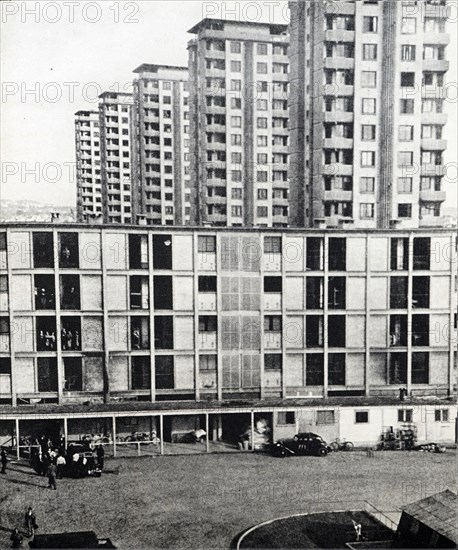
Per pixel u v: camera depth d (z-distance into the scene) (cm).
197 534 2761
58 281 3578
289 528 2792
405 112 3950
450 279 3769
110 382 3684
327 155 4088
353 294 3778
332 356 3806
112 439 3650
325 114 4047
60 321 3609
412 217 4006
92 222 3644
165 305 3688
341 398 3788
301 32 4019
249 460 3512
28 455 3581
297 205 4241
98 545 2583
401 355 3819
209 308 3703
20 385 3628
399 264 3772
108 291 3628
